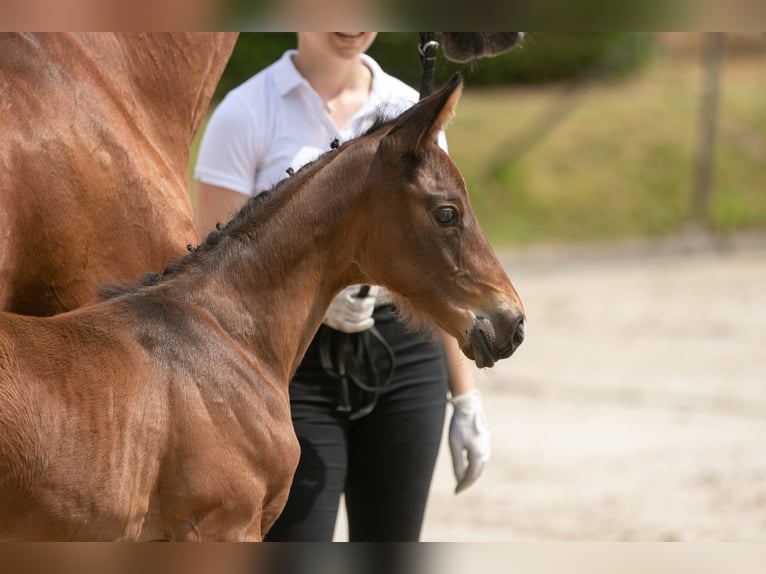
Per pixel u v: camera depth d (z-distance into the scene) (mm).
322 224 5625
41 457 4516
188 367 5133
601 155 30125
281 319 5582
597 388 15547
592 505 11023
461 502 11180
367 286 6379
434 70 6773
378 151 5605
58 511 4605
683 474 11992
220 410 5152
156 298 5277
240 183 6660
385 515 6781
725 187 29531
